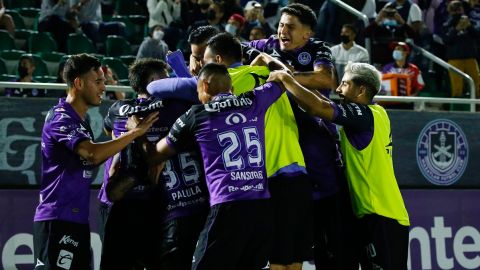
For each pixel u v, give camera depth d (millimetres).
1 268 20719
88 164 16109
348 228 17578
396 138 24047
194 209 15891
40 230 15922
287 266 15984
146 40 32000
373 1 35781
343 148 17469
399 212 17422
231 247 14633
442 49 36281
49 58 31625
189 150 15898
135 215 16688
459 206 24703
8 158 20875
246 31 33562
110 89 21703
